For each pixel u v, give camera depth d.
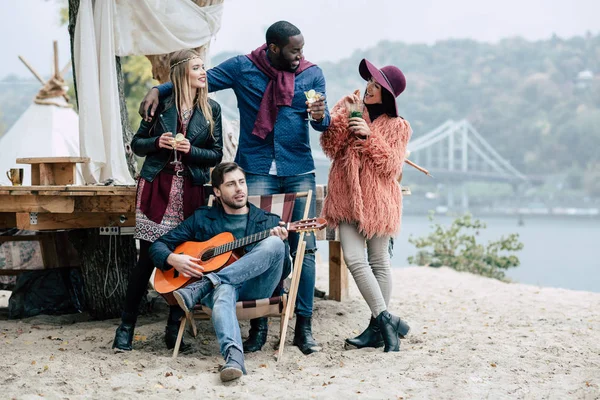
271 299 4.57
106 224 5.55
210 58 7.14
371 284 4.88
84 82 6.32
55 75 10.48
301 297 4.92
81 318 6.05
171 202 4.69
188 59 4.68
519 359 4.71
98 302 5.86
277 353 4.81
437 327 5.89
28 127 10.15
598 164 143.62
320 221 4.53
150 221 4.66
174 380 4.13
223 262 4.48
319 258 9.94
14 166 9.77
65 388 4.00
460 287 8.41
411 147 110.75
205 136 4.75
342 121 4.87
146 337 5.15
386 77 4.88
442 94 171.62
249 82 4.86
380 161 4.77
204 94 4.74
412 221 75.44
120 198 5.25
